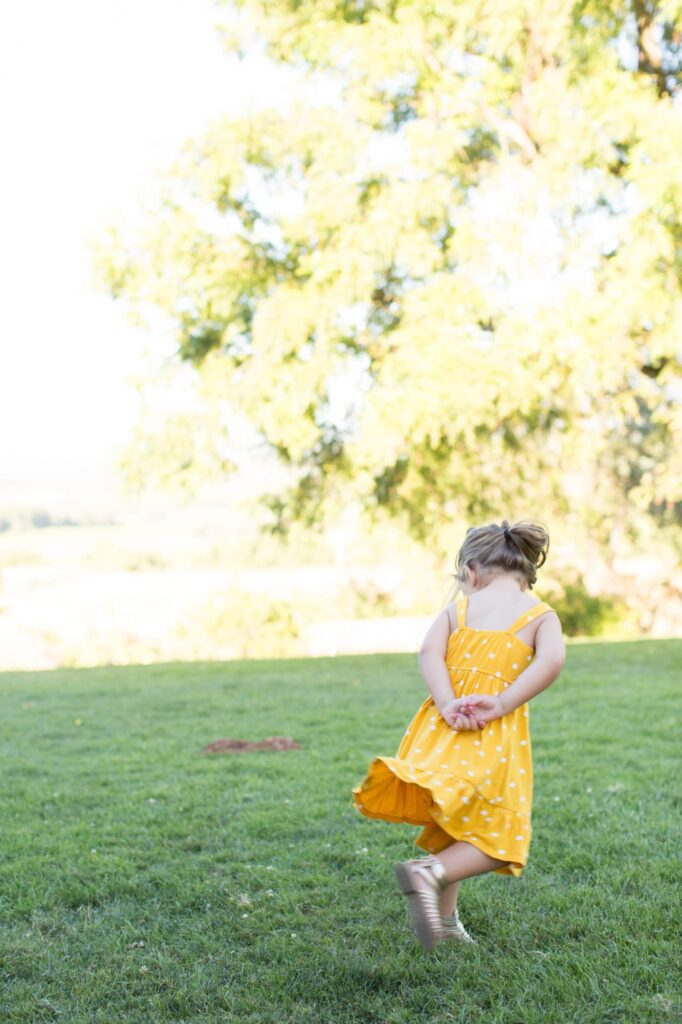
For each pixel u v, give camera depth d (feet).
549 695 32.24
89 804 18.74
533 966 10.40
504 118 51.57
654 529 89.45
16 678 47.80
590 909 12.04
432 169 49.49
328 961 10.66
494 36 46.47
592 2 46.75
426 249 49.88
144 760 23.25
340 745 24.32
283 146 54.65
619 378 49.57
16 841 15.87
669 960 10.45
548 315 45.96
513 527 11.44
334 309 52.75
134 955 11.04
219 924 11.99
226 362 61.05
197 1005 9.80
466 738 10.14
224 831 16.12
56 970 10.66
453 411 47.96
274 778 20.54
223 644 68.95
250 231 60.59
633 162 44.50
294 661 51.31
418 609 85.05
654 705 29.48
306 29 50.85
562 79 46.78
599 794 18.07
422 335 48.88
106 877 13.88
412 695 34.65
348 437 64.90
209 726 28.50
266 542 73.77
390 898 12.69
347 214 51.62
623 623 80.53
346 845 15.12
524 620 10.73
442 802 9.46
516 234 46.83
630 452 88.43
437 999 9.77
